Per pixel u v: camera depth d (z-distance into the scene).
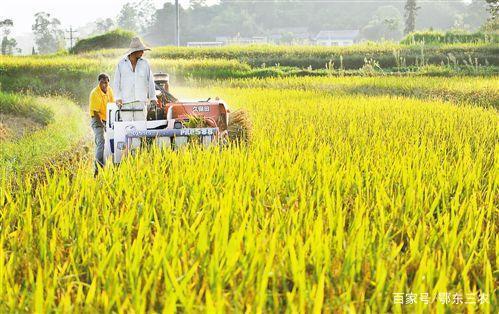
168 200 8.19
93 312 5.38
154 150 11.70
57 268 6.41
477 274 6.70
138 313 5.29
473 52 67.00
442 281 5.63
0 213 8.27
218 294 5.22
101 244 6.62
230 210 7.79
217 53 75.38
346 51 71.75
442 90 31.66
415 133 16.27
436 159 11.46
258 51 74.88
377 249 6.68
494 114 21.56
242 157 10.96
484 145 14.17
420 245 7.12
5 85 48.72
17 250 6.99
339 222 7.04
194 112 13.75
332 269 6.31
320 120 18.70
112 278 5.88
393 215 8.12
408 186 9.71
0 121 28.50
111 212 8.27
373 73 53.22
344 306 5.38
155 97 13.98
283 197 9.27
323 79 39.94
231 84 42.16
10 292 5.62
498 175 10.30
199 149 11.66
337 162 10.89
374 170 10.38
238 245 6.44
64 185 9.44
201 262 6.33
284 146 12.91
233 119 14.28
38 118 30.03
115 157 12.85
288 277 6.19
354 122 17.88
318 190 8.84
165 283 5.80
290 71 55.81
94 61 57.97
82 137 22.09
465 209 8.45
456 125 17.92
